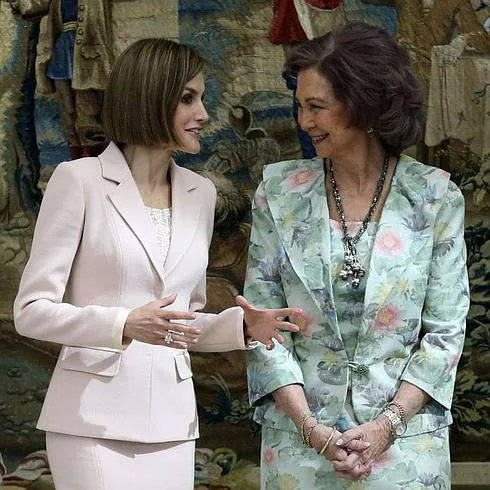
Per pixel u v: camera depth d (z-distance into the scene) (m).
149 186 5.27
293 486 5.07
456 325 5.13
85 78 7.41
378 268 5.09
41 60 7.42
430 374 5.04
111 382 4.94
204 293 5.45
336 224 5.25
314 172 5.41
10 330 7.42
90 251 4.98
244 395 7.39
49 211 5.02
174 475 5.05
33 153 7.44
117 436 4.89
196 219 5.29
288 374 5.11
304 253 5.20
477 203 7.40
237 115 7.41
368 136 5.29
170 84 5.02
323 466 5.05
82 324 4.77
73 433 4.89
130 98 5.04
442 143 7.38
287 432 5.16
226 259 7.44
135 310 4.73
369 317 5.06
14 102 7.44
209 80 7.40
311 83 5.14
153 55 5.05
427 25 7.34
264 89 7.40
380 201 5.30
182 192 5.31
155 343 4.70
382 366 5.12
